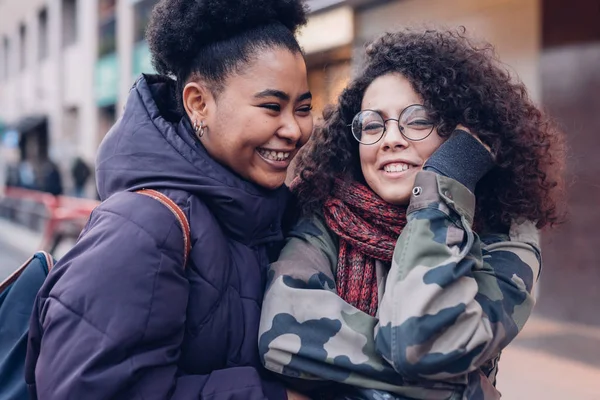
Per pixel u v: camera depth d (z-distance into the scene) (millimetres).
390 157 1332
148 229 1123
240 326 1237
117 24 12289
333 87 2021
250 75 1228
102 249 1100
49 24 16906
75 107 15578
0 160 16547
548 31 4785
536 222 1488
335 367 1187
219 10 1218
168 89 1422
